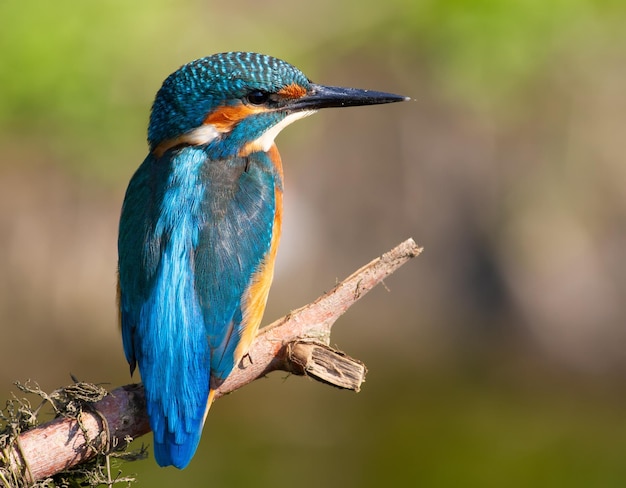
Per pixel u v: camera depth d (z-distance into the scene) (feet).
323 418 55.31
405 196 64.23
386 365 60.59
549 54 62.13
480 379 60.08
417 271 63.87
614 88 63.36
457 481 50.49
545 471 50.37
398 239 63.93
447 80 62.39
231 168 30.35
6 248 60.13
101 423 24.70
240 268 28.37
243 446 52.21
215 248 28.32
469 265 63.82
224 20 61.67
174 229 28.35
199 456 51.08
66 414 24.40
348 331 63.00
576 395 59.16
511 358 61.41
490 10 60.03
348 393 57.72
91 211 61.46
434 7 61.11
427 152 64.49
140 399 25.94
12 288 60.34
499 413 56.59
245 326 28.09
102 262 61.26
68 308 60.59
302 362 26.66
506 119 64.13
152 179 30.07
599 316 62.23
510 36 60.23
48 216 61.11
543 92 63.67
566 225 63.26
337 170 64.64
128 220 29.30
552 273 62.90
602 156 63.67
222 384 27.63
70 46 58.03
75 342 60.13
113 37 58.75
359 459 51.49
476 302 63.41
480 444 53.36
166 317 27.17
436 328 63.00
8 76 57.47
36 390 24.31
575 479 50.03
